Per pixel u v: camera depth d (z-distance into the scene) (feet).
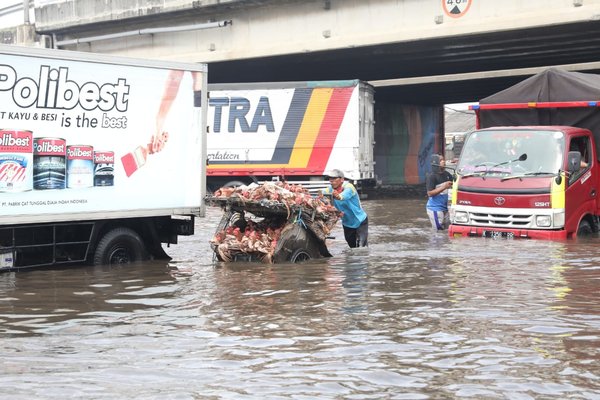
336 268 39.09
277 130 103.60
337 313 27.99
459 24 97.04
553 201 48.21
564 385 19.26
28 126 37.52
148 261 43.11
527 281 33.94
